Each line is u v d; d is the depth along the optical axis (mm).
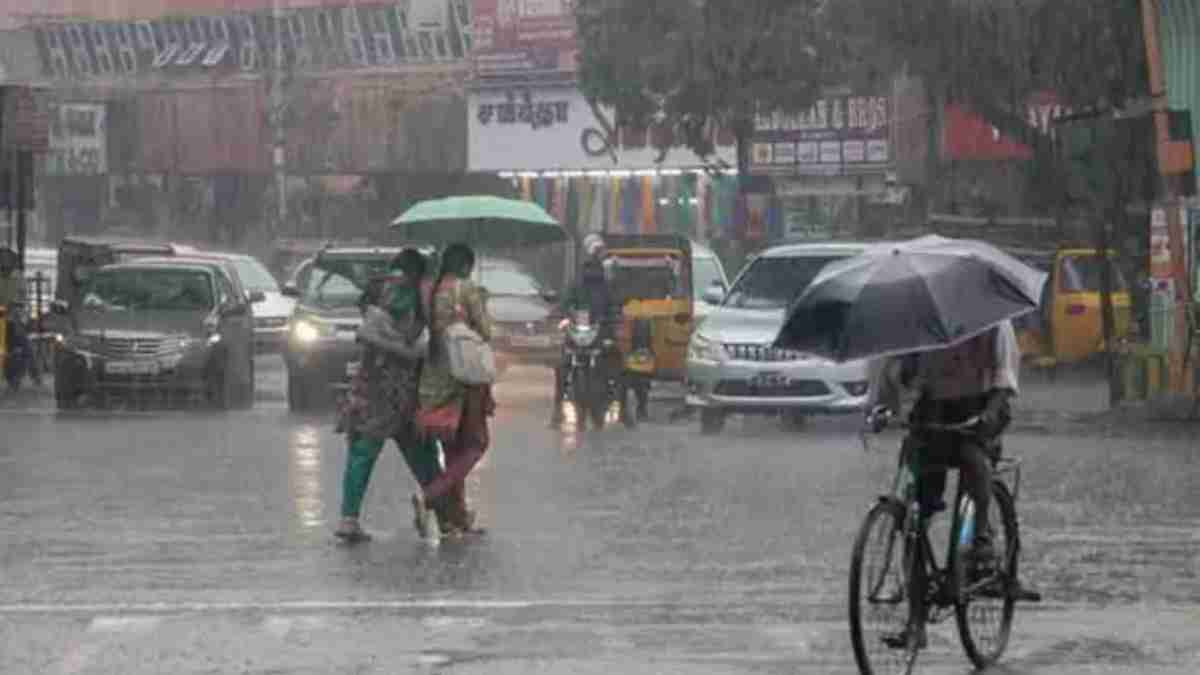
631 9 67875
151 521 25500
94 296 44969
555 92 83188
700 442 36219
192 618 18859
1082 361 53938
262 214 88750
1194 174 40719
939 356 15977
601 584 20625
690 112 68000
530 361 49188
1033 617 18812
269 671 16469
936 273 15578
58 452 34125
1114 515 25828
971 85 53656
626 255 47281
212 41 90688
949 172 67688
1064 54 51031
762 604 19453
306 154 87562
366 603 19562
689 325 43969
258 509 26625
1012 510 16672
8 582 20953
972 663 16516
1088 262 54250
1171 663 16719
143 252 56094
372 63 87312
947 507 17438
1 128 51969
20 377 49250
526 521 25359
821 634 17922
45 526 25062
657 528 24641
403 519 25609
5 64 95438
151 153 90875
